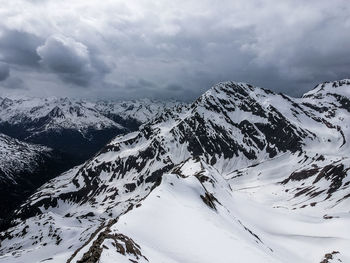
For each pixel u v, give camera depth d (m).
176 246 65.56
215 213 111.69
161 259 53.47
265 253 85.25
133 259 47.34
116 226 64.94
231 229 97.62
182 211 92.12
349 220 157.50
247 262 66.50
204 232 78.06
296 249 122.88
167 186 116.44
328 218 173.38
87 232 194.88
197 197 120.75
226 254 67.88
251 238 104.25
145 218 77.25
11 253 186.00
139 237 62.38
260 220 162.62
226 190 187.62
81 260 44.41
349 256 112.69
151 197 97.75
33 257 168.38
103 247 46.62
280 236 139.00
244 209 170.38
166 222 78.94
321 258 113.50
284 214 182.12
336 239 128.12
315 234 149.62
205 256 63.66
